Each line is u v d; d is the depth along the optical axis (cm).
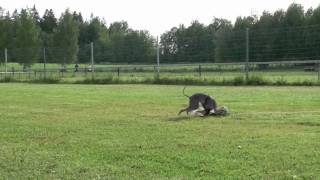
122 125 1477
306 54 3909
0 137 1283
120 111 1867
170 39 4616
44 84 4081
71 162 987
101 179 866
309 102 2111
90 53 4931
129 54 4869
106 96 2591
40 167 951
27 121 1594
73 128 1425
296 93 2603
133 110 1900
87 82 4109
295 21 6388
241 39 4169
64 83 4162
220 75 3916
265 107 1948
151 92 2842
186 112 1761
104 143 1177
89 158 1022
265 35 4009
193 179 854
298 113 1716
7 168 945
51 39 7881
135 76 4159
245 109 1884
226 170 907
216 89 3041
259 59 4041
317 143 1144
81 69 4794
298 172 889
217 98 2358
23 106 2103
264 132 1316
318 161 963
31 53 5438
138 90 3039
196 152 1061
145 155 1040
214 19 6900
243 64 3769
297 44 3934
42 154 1066
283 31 3959
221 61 4325
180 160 989
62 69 4903
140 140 1211
